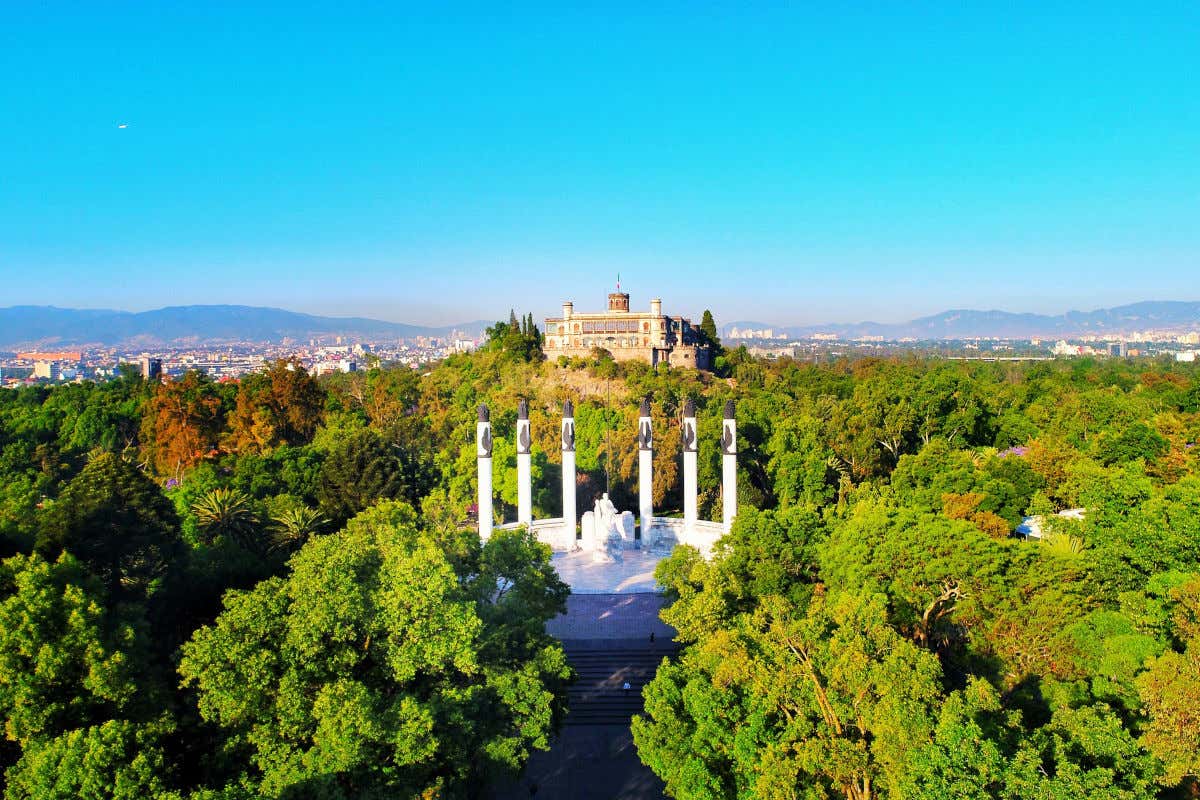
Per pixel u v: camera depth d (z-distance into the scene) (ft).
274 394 377.09
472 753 107.24
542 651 117.60
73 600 101.76
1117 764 80.38
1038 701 106.73
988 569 119.44
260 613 103.45
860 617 99.96
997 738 83.87
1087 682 108.47
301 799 91.66
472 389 423.23
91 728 86.69
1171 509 136.67
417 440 330.34
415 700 96.84
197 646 99.81
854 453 298.97
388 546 119.96
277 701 97.19
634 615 183.11
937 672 90.68
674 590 149.79
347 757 90.17
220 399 403.34
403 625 103.40
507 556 137.69
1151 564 133.90
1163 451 248.73
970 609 121.39
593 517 238.27
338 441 291.17
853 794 90.89
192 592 148.15
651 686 107.96
